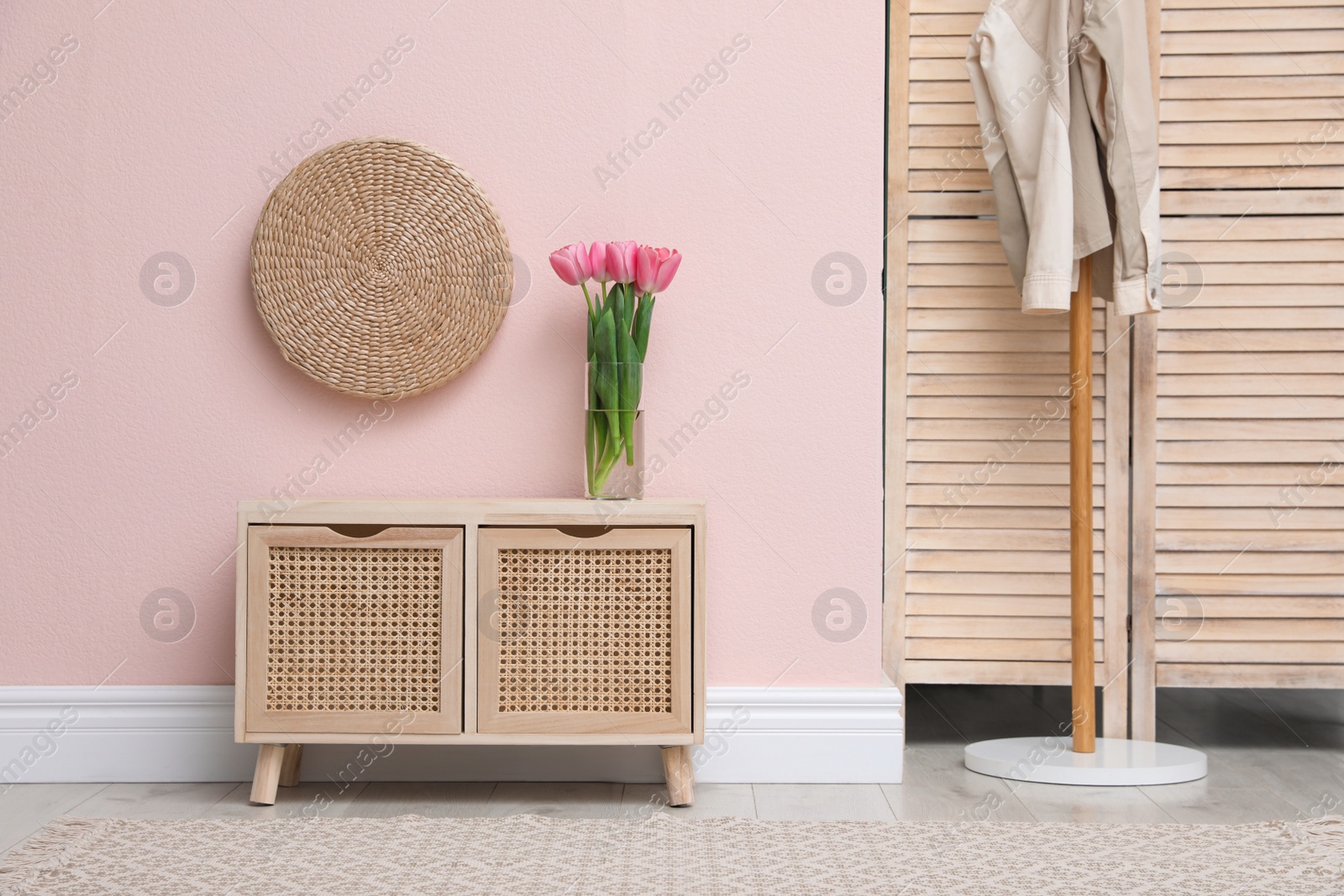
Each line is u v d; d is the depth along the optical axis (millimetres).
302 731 1820
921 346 2309
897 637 2309
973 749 2174
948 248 2303
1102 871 1514
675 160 2094
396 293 2045
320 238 2043
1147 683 2293
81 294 2076
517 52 2098
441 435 2082
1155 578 2301
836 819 1799
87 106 2082
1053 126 2051
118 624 2068
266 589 1818
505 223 2092
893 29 2307
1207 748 2330
